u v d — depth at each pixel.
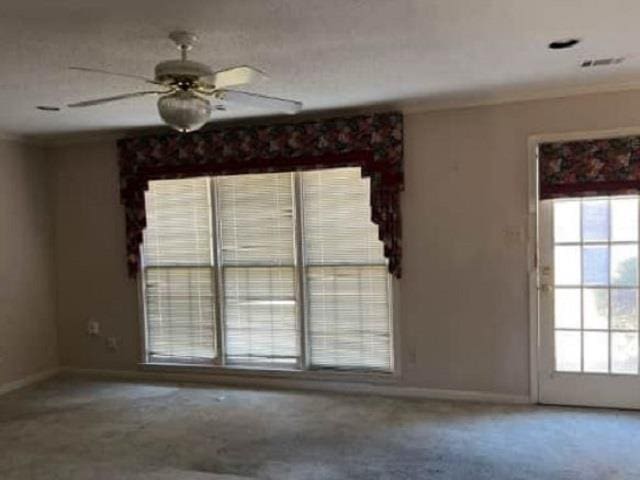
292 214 5.14
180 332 5.61
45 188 5.91
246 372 5.35
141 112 4.61
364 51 3.21
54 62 3.25
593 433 3.91
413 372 4.85
